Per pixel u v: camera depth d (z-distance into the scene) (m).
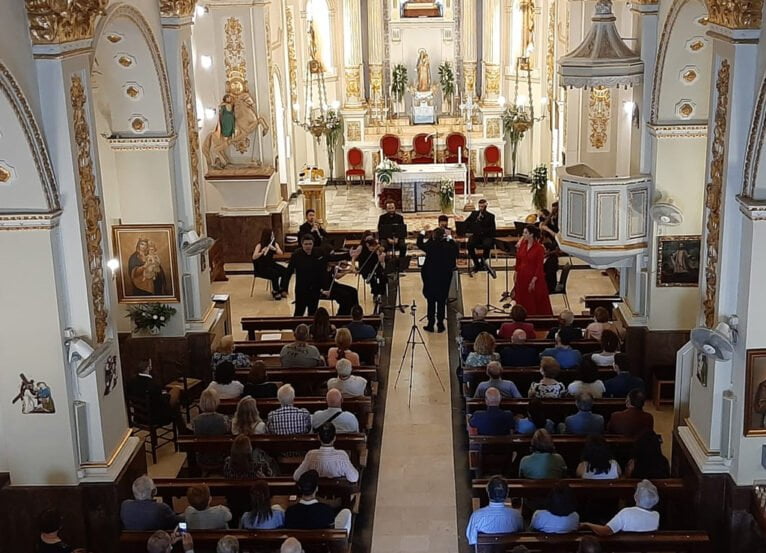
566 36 21.55
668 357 14.51
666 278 14.20
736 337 10.20
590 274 20.81
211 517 9.55
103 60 13.32
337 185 28.02
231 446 11.29
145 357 14.91
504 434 11.43
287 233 22.86
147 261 14.52
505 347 13.80
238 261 22.20
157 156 14.02
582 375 12.27
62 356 10.22
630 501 10.47
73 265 10.17
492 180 27.94
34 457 10.53
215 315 15.46
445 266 17.27
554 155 24.50
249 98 21.23
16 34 9.23
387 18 28.08
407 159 27.53
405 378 15.65
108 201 15.78
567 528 9.26
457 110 28.61
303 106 26.75
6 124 9.36
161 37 13.73
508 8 27.03
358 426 11.86
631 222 14.19
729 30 9.67
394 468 12.76
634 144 14.64
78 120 10.03
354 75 27.72
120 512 10.41
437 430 13.81
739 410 10.23
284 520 9.55
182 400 13.92
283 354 13.82
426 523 11.44
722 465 10.53
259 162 21.72
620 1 17.23
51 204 9.84
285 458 11.62
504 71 27.83
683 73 13.37
